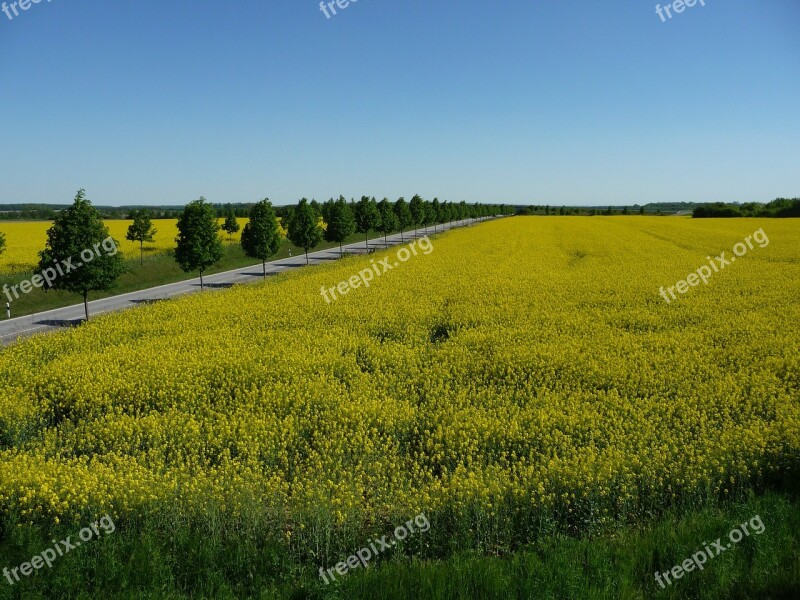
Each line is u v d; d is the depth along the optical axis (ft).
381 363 54.75
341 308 80.64
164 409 44.32
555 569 24.31
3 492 30.27
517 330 67.72
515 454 36.11
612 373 49.88
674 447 34.45
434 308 80.64
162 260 158.92
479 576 24.00
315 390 46.11
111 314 80.33
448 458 35.40
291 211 223.92
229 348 59.00
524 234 236.63
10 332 82.89
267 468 34.86
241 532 28.02
